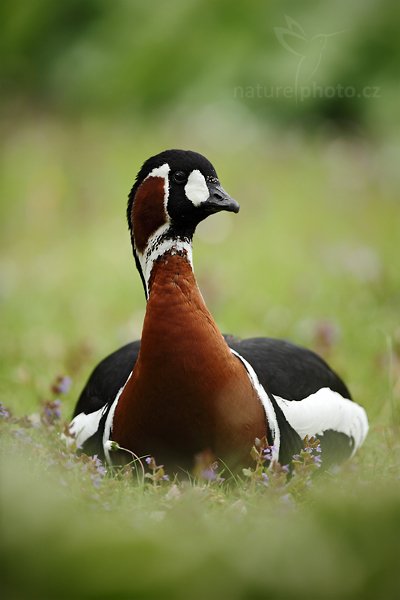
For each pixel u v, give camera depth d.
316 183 19.50
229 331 11.99
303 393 7.62
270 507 5.95
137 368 6.96
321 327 11.05
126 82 26.30
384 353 10.51
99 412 7.48
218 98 24.23
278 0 24.53
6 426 7.23
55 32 28.02
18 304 13.88
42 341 11.98
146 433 6.94
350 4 23.62
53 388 8.25
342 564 3.62
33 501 3.85
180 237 7.09
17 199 20.27
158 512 5.96
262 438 6.95
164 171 7.15
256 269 14.83
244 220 17.16
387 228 16.92
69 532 3.76
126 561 3.65
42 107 27.06
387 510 3.82
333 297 13.26
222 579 3.59
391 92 23.25
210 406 6.83
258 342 8.18
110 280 14.80
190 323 6.86
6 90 27.58
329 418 7.70
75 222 18.55
